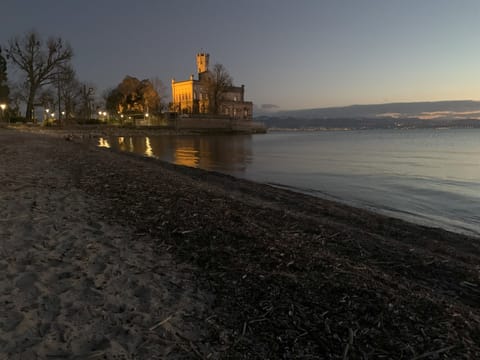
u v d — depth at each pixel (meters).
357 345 3.87
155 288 4.96
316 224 9.56
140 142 68.12
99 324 3.98
